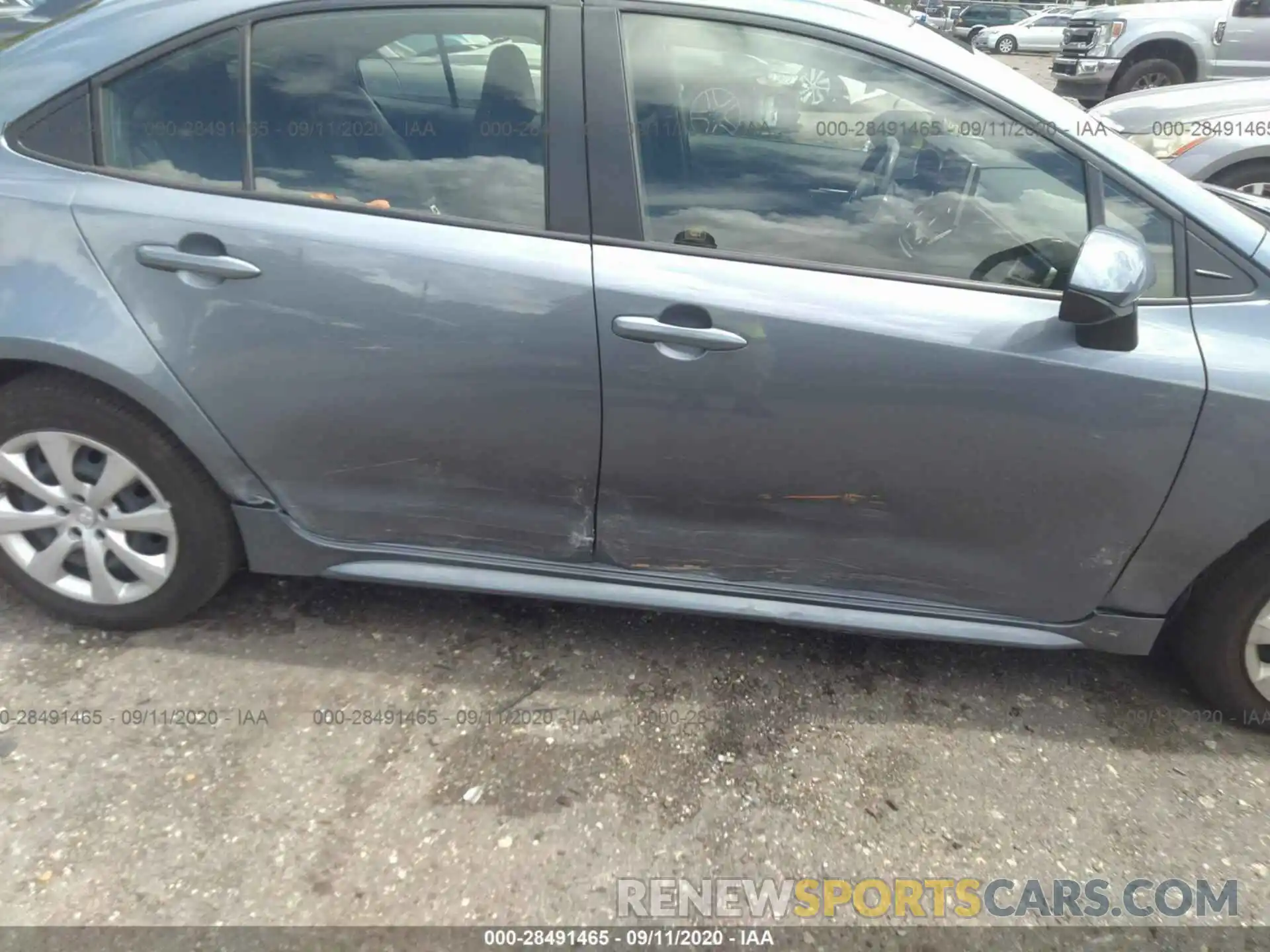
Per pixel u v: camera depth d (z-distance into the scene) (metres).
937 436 2.14
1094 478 2.15
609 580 2.43
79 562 2.50
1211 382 2.06
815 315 2.09
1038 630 2.40
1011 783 2.27
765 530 2.32
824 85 2.16
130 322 2.19
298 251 2.14
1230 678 2.39
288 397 2.23
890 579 2.36
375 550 2.46
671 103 2.15
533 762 2.25
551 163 2.15
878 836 2.12
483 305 2.12
